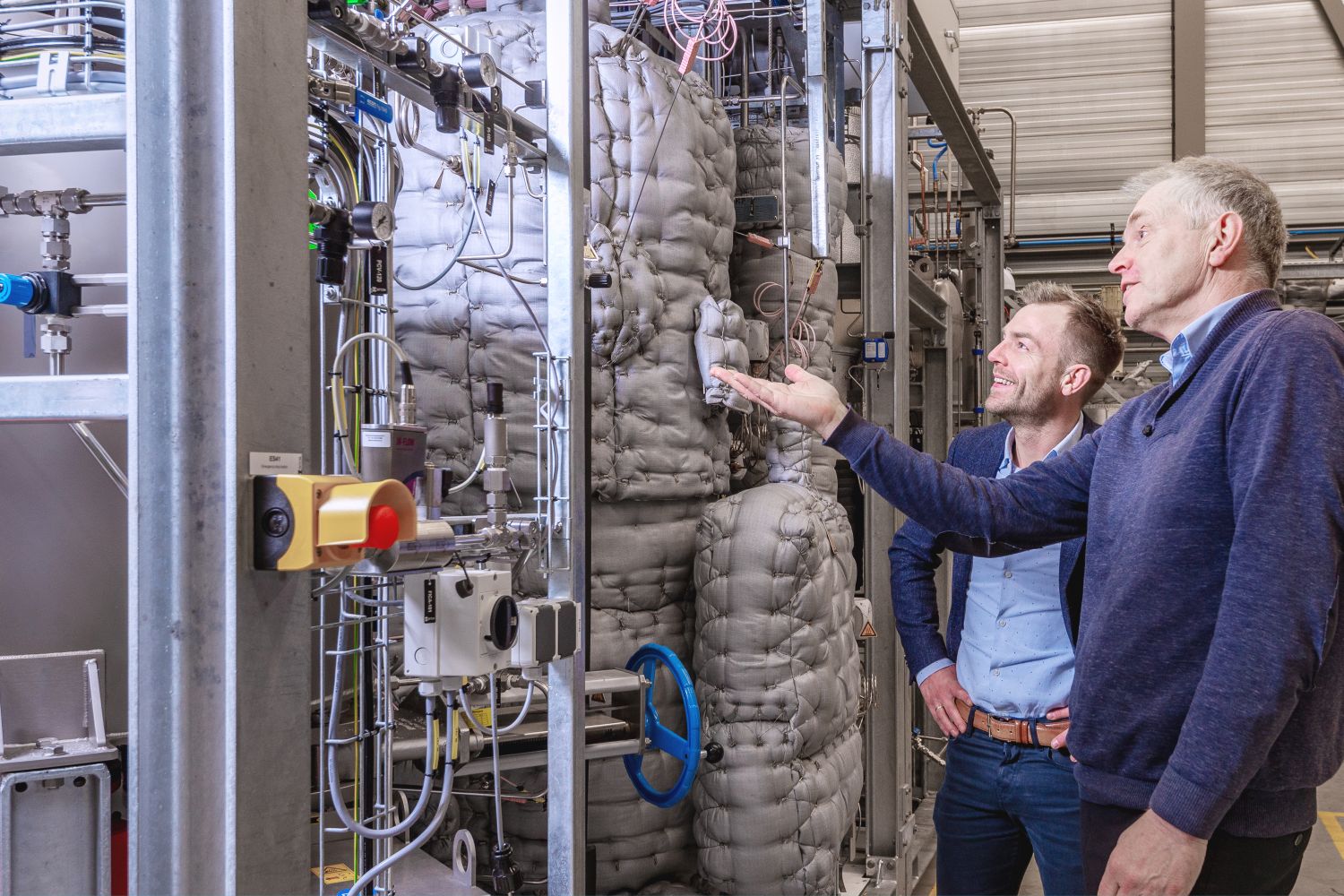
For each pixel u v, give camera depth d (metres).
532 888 1.99
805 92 2.88
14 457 1.33
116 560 1.40
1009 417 1.81
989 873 1.78
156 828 0.81
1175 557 1.12
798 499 2.21
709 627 2.15
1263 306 1.14
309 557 0.82
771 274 2.60
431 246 2.04
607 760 2.11
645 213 2.12
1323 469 1.00
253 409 0.84
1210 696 1.01
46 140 0.88
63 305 1.07
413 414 1.31
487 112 1.29
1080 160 7.66
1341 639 1.06
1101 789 1.19
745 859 2.08
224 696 0.82
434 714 1.25
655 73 2.16
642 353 2.14
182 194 0.81
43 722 1.07
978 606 1.78
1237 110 7.44
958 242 4.59
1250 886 1.08
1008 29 7.68
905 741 2.83
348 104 1.23
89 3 1.01
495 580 1.26
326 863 1.56
